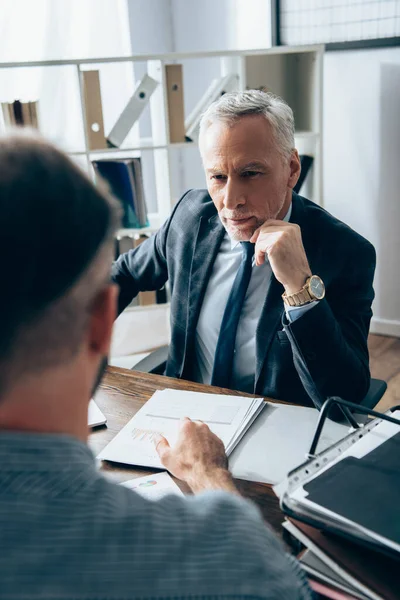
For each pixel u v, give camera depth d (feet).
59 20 11.06
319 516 2.49
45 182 1.32
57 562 1.35
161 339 12.38
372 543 2.34
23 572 1.33
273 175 4.78
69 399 1.47
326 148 11.37
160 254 6.06
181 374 5.55
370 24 10.29
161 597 1.40
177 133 9.90
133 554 1.42
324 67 10.95
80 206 1.36
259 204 4.82
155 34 12.95
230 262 5.40
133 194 9.71
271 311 4.93
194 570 1.45
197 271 5.50
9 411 1.39
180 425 3.61
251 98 4.75
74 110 11.42
